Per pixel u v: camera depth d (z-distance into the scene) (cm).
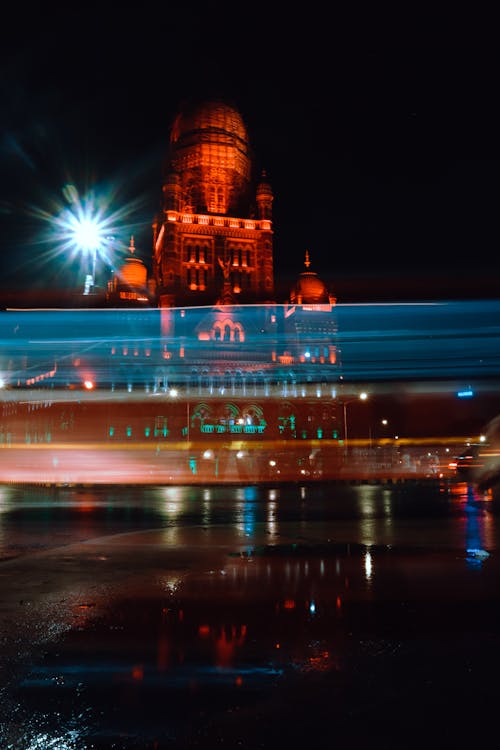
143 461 7156
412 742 409
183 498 2552
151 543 1279
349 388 9544
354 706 464
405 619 697
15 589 861
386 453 6650
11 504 2266
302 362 9819
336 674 527
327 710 457
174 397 8625
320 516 1797
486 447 2975
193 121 10138
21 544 1271
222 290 9531
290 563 1047
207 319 9394
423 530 1464
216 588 860
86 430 8738
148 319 9431
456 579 912
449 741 410
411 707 461
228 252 9875
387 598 796
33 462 7225
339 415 9575
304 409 9550
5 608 756
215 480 4553
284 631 653
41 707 464
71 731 425
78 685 506
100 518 1764
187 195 9950
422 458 6031
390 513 1867
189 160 10050
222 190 10106
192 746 405
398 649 592
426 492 2812
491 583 884
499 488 2405
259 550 1184
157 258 10625
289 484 3678
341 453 6681
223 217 9819
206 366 9262
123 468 6500
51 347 9150
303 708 460
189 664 554
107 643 615
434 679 515
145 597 810
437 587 859
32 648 601
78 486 3656
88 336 9200
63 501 2406
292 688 498
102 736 419
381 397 9306
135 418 8862
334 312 10169
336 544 1255
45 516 1825
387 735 418
